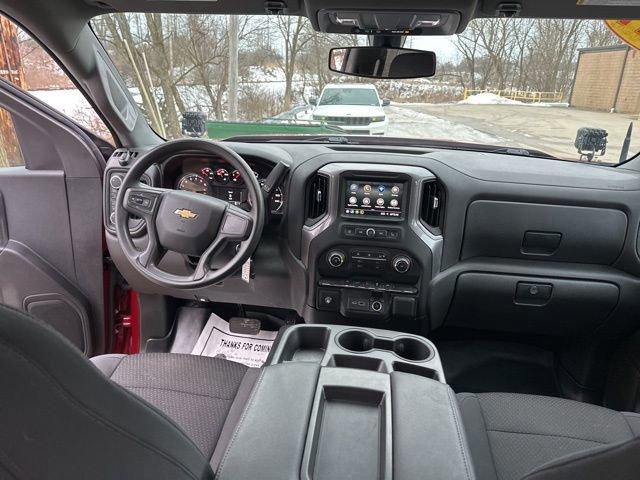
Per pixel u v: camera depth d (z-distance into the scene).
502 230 1.82
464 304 1.95
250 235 1.52
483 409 1.31
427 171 1.77
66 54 1.73
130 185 1.57
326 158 1.84
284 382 1.03
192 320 2.35
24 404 0.43
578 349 2.13
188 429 1.18
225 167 1.86
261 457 0.84
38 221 2.01
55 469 0.47
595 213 1.77
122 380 1.34
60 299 2.09
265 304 2.07
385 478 0.82
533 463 1.15
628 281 1.82
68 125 1.87
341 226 1.82
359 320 1.94
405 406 0.97
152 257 1.57
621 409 1.95
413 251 1.80
